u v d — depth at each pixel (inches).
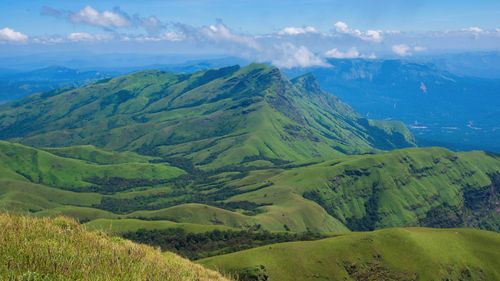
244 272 6038.4
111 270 781.3
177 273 930.1
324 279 6417.3
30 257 735.7
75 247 880.9
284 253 6673.2
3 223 928.3
